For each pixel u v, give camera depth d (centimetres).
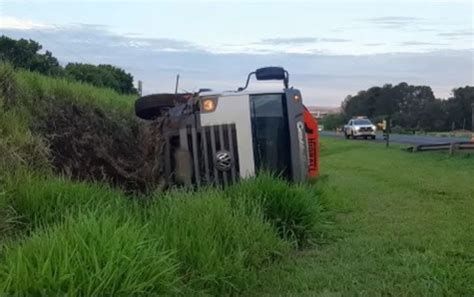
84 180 651
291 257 528
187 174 644
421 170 1359
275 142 674
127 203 558
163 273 363
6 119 666
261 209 554
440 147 1925
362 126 4012
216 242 452
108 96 1180
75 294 319
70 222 387
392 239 593
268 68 764
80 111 898
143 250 366
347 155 2058
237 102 666
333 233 617
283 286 446
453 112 7875
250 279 447
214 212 490
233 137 659
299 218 573
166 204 518
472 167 1397
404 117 8356
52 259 333
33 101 801
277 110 677
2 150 588
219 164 650
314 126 841
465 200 864
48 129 769
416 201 859
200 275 417
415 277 459
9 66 797
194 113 665
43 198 511
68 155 749
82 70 2150
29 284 317
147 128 878
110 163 788
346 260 517
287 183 625
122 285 335
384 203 840
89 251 343
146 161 779
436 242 574
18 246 366
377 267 489
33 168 620
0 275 334
